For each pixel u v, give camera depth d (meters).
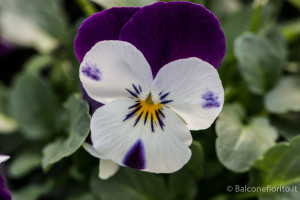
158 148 0.14
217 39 0.14
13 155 0.22
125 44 0.13
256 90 0.19
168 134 0.14
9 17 0.23
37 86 0.20
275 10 0.23
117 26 0.14
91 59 0.14
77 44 0.14
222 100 0.14
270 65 0.19
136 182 0.17
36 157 0.20
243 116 0.18
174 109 0.14
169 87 0.14
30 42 0.23
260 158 0.16
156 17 0.14
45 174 0.21
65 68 0.22
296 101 0.19
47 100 0.20
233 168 0.16
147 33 0.14
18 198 0.19
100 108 0.14
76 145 0.15
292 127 0.19
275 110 0.19
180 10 0.14
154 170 0.14
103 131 0.14
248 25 0.20
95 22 0.14
